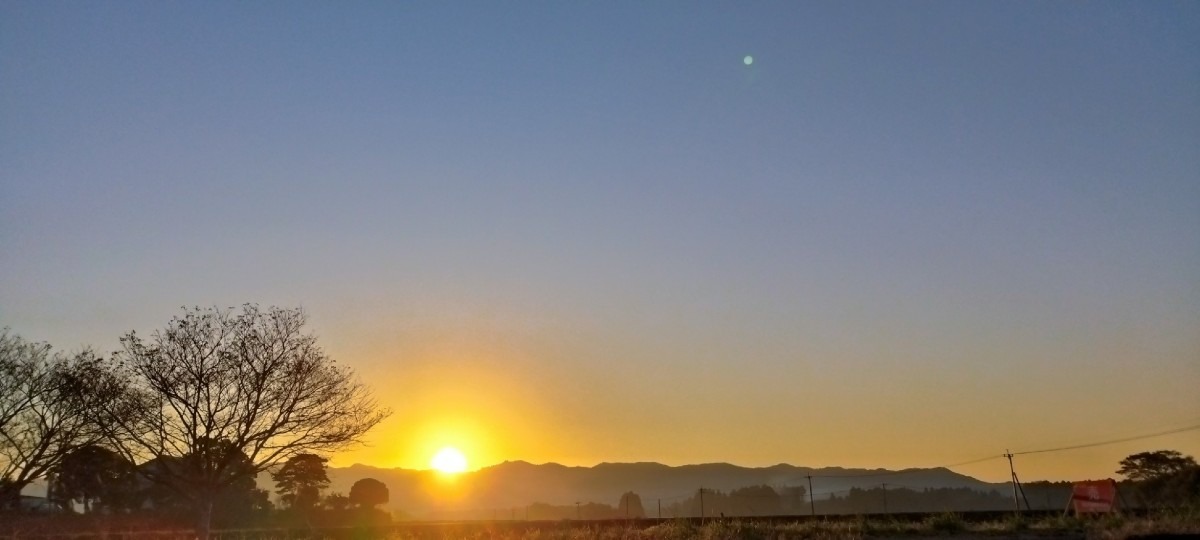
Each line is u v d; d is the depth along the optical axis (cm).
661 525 4797
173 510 5606
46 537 4503
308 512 7375
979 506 11075
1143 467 6775
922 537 3681
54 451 3644
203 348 3472
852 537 3597
